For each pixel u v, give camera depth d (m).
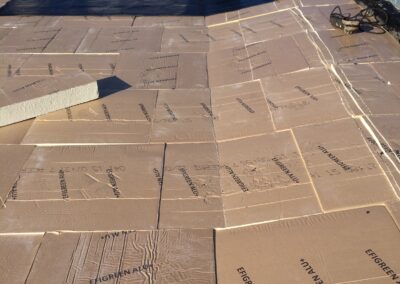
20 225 2.06
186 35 4.37
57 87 2.98
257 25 4.30
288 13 4.36
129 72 3.56
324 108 2.75
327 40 3.61
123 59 3.80
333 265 1.74
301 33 3.81
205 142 2.66
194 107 3.04
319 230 1.92
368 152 2.31
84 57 3.83
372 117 2.58
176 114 2.96
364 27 3.80
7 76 3.46
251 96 3.07
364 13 3.96
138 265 1.84
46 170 2.42
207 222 2.07
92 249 1.93
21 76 3.29
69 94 2.98
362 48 3.45
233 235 1.99
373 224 1.90
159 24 4.73
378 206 2.00
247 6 5.11
